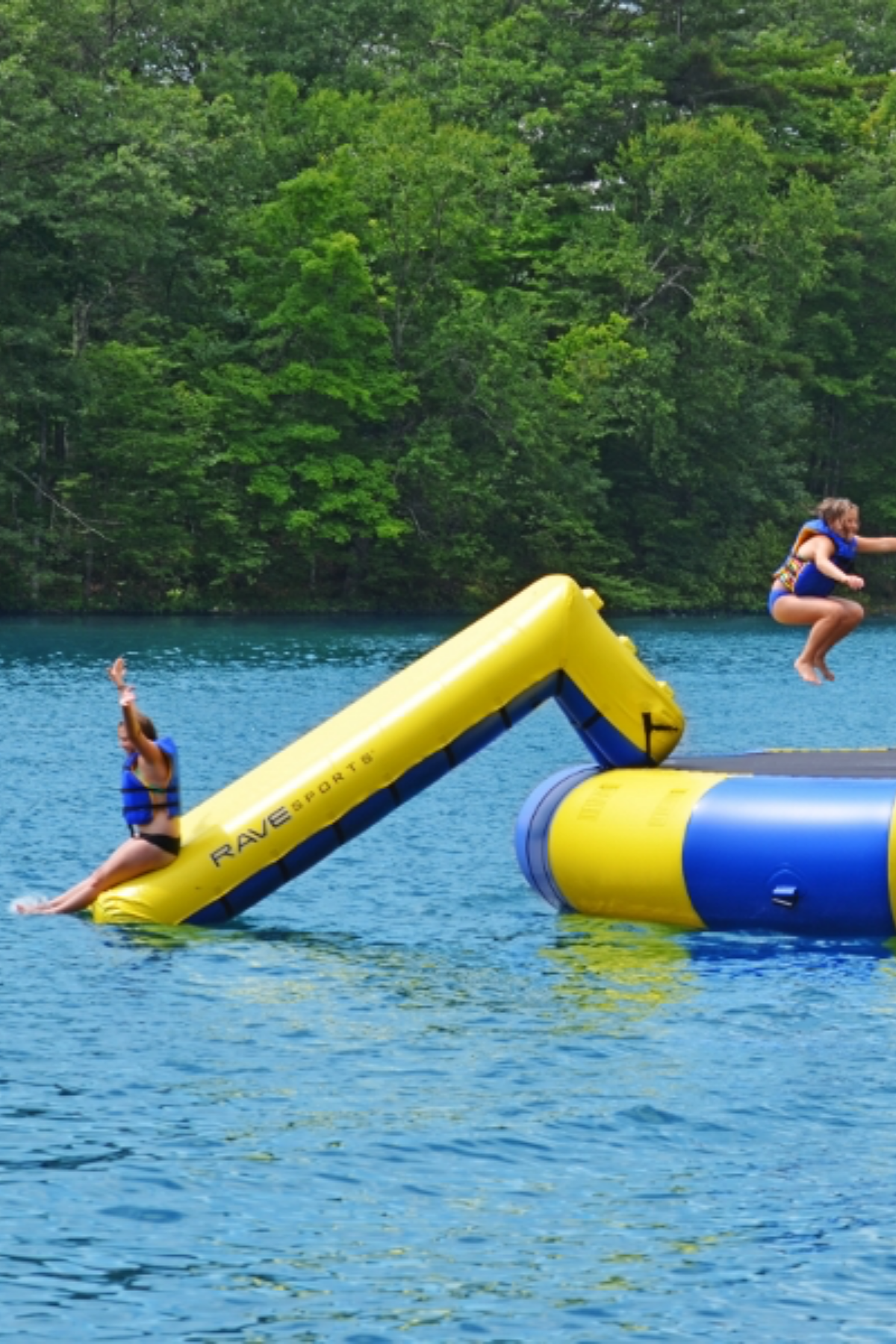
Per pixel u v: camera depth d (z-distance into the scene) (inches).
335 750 529.0
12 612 2301.9
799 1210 302.0
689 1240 289.7
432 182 2421.3
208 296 2475.4
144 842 518.9
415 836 680.4
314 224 2381.9
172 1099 353.4
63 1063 375.9
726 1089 361.7
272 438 2353.6
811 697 1259.8
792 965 464.8
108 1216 297.1
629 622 2474.2
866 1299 269.7
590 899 533.6
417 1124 339.9
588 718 556.4
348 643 1812.3
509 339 2420.0
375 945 491.8
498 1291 271.7
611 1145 330.3
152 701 1176.8
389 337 2454.5
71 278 2190.0
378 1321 262.1
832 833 492.7
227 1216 298.0
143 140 2127.2
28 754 887.1
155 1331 258.8
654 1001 428.5
